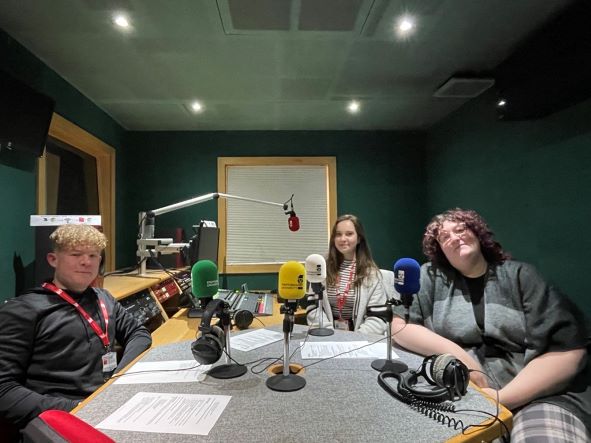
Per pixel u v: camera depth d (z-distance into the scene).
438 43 2.14
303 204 3.87
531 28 2.00
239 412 0.88
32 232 2.05
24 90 1.84
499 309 1.53
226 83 2.66
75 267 1.47
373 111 3.33
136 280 2.41
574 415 1.21
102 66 2.35
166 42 2.08
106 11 1.78
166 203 3.72
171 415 0.86
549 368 1.32
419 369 1.12
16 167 1.93
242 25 1.92
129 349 1.53
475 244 1.60
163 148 3.75
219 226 3.74
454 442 0.76
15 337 1.33
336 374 1.12
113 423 0.82
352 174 3.88
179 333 1.83
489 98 2.76
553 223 2.12
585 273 1.90
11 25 1.88
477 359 1.50
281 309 1.14
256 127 3.74
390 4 1.76
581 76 1.74
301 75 2.55
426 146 3.93
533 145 2.28
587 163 1.88
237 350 1.33
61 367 1.39
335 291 2.31
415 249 3.91
